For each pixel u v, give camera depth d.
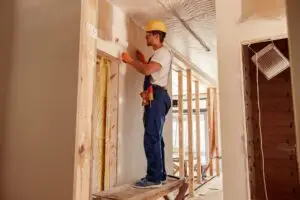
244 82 2.05
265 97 2.55
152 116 2.56
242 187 1.90
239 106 1.98
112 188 2.50
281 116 2.50
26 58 1.28
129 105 3.13
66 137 1.13
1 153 1.25
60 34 1.21
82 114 1.15
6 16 1.37
